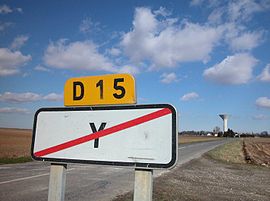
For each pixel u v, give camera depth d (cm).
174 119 224
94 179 1152
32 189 901
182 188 1072
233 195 1009
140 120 235
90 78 260
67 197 816
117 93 246
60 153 263
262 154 4316
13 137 6612
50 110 274
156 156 224
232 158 3141
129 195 860
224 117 16875
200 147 4919
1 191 865
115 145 241
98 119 252
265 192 1128
